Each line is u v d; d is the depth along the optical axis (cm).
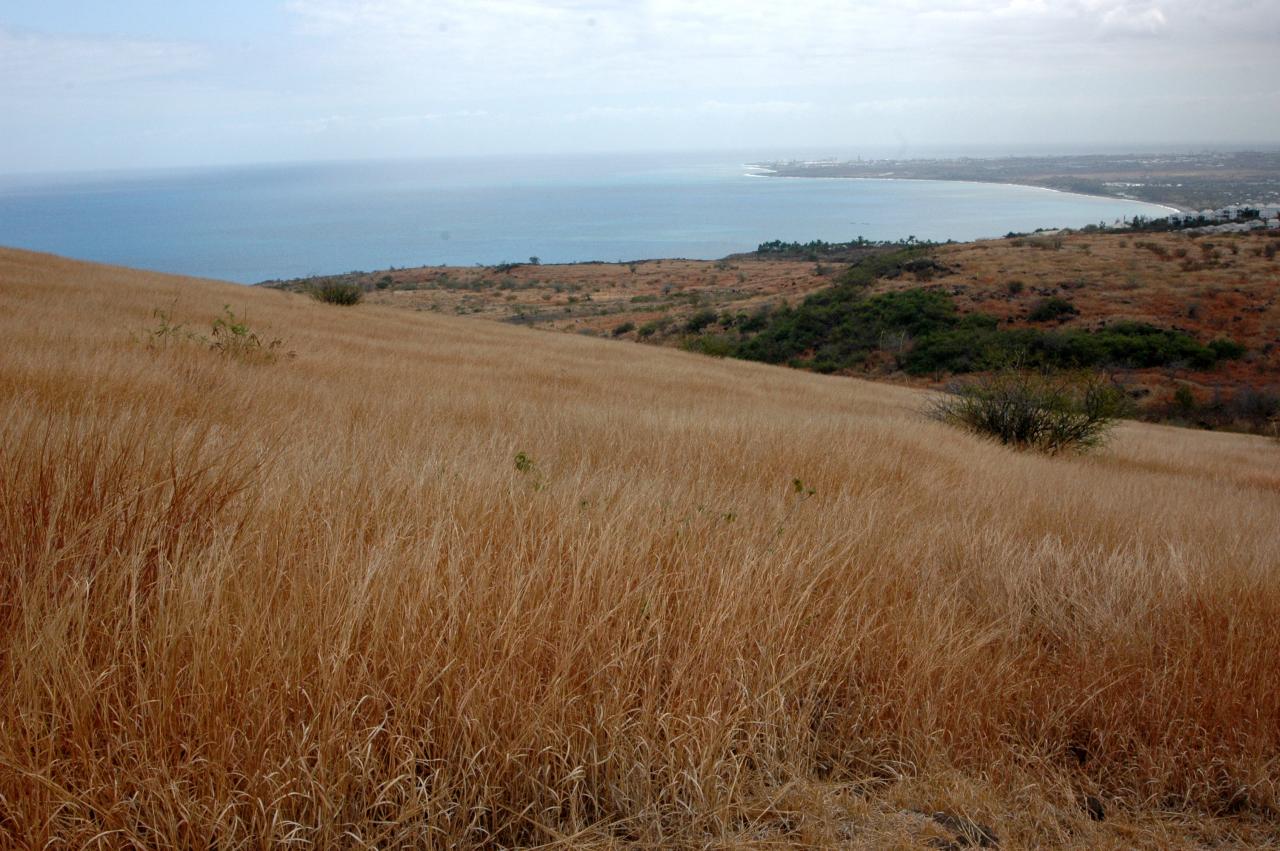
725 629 242
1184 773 236
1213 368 5456
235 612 194
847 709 243
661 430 747
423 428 617
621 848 179
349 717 173
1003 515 543
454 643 202
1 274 1972
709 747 194
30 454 241
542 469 451
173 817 150
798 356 6406
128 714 162
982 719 243
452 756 184
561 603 237
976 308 6769
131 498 225
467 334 2688
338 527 253
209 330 1397
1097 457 1520
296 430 500
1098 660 282
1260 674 269
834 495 546
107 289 2036
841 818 198
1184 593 337
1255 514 794
